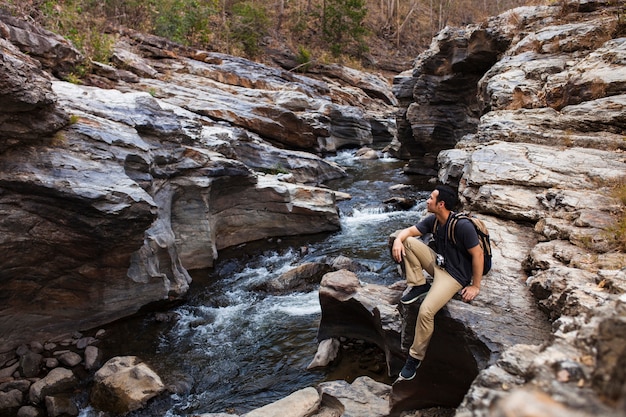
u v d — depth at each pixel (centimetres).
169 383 605
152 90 1741
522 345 243
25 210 634
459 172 958
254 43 3234
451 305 408
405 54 4700
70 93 875
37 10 1669
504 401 131
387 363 602
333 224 1202
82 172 687
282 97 2230
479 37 1519
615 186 585
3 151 629
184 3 2714
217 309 815
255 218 1143
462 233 378
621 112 796
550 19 1339
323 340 682
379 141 3077
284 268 984
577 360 189
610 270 381
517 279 455
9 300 652
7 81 572
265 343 704
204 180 975
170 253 849
